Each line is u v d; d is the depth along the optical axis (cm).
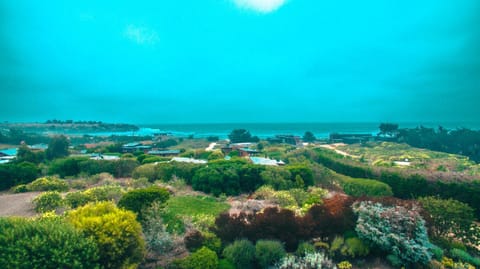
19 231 457
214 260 611
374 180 1730
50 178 1638
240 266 634
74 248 464
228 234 718
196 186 1731
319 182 2050
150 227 743
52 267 432
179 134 13112
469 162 2825
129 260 543
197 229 882
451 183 1433
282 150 4181
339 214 779
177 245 744
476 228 867
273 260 646
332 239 744
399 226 707
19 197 1343
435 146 5353
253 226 729
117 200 1174
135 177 1945
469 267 689
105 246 512
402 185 1648
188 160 2488
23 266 412
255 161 2480
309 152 3183
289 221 741
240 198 1565
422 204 912
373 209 765
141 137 8631
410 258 668
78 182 1738
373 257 717
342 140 7288
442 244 803
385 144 5306
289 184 1736
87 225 526
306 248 690
